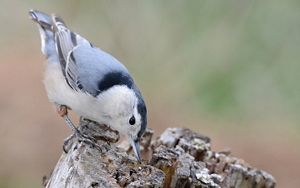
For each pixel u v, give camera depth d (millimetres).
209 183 6062
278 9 13570
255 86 13727
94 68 7355
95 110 7242
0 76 13945
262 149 13266
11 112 12977
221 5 13289
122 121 7168
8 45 14906
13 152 12172
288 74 13758
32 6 14484
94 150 6074
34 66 14336
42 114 12977
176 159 6195
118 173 5758
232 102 13703
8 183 11789
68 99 7406
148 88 13383
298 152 13359
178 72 13477
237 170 6559
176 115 13398
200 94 13570
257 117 13820
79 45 7723
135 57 13445
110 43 13477
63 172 5953
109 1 13500
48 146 12391
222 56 13453
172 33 13398
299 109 13828
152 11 13406
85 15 13680
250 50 13594
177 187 6051
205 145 6879
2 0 14758
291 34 13656
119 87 7227
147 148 7207
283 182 12703
